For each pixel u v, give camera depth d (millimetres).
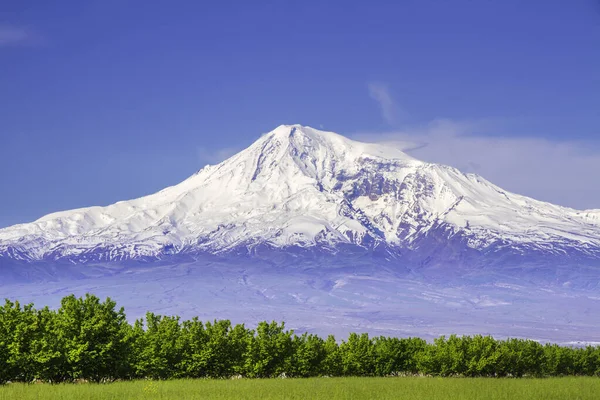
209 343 103375
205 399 71500
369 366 116750
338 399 74688
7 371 82625
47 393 72250
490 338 120812
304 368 109500
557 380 107062
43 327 86625
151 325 105375
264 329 110438
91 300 90562
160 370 97125
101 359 86688
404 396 78188
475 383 96750
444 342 122250
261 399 72438
